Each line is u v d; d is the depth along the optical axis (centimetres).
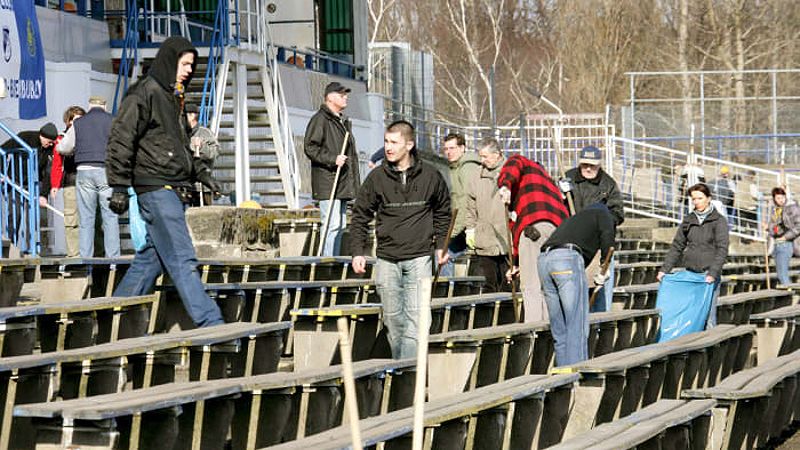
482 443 1030
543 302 1384
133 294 1116
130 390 930
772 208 2514
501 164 1580
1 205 1485
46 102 1839
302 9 2961
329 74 2731
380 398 1080
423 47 6544
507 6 6612
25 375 868
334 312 1148
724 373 1535
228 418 906
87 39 2023
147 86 1083
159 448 838
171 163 1095
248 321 1276
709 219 1628
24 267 1162
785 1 5669
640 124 4003
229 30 2172
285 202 2266
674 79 5644
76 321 1037
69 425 775
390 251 1177
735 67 5638
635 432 977
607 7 5772
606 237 1250
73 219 1596
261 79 2252
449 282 1562
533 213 1382
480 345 1175
